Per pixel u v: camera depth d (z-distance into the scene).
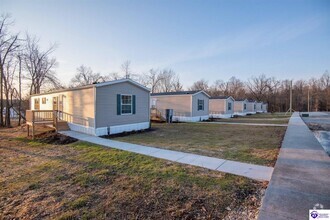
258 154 5.95
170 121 17.75
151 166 4.94
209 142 8.02
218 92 55.38
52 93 13.86
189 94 18.73
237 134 10.30
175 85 50.88
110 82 10.34
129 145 7.52
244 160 5.33
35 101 17.03
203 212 2.83
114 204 3.13
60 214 2.89
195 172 4.44
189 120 18.75
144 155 5.99
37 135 10.23
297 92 49.56
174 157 5.71
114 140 8.69
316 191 3.15
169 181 3.96
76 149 7.09
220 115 25.16
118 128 10.89
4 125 20.34
